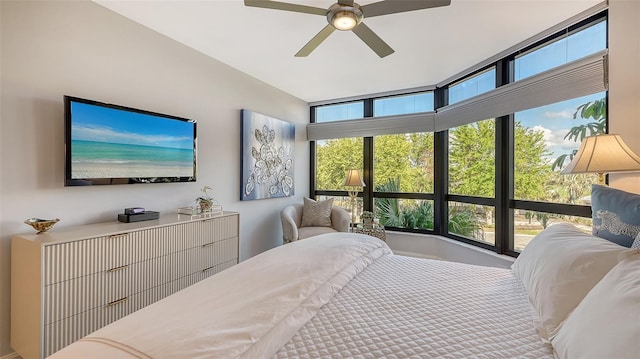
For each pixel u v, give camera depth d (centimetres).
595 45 224
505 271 163
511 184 296
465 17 224
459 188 364
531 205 277
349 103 452
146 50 241
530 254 142
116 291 185
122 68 225
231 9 215
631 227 136
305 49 211
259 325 94
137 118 228
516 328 103
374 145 436
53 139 189
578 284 102
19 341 165
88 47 205
